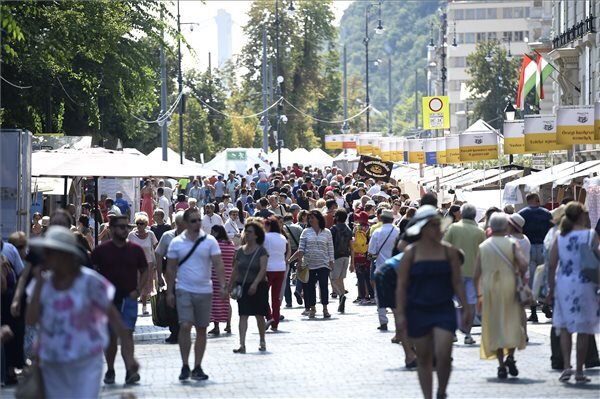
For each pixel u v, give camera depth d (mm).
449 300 24031
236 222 61188
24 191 37031
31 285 20266
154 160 45125
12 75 77375
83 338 19172
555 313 29312
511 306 29906
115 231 30344
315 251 49750
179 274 31062
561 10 126625
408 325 24000
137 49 84500
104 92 85125
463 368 32094
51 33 67688
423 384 24125
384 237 45375
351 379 30609
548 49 130875
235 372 32625
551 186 68875
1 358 30641
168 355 37531
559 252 29234
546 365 32438
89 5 69688
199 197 100562
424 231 24047
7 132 36562
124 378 31812
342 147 162750
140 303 57875
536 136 59094
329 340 40969
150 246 50531
